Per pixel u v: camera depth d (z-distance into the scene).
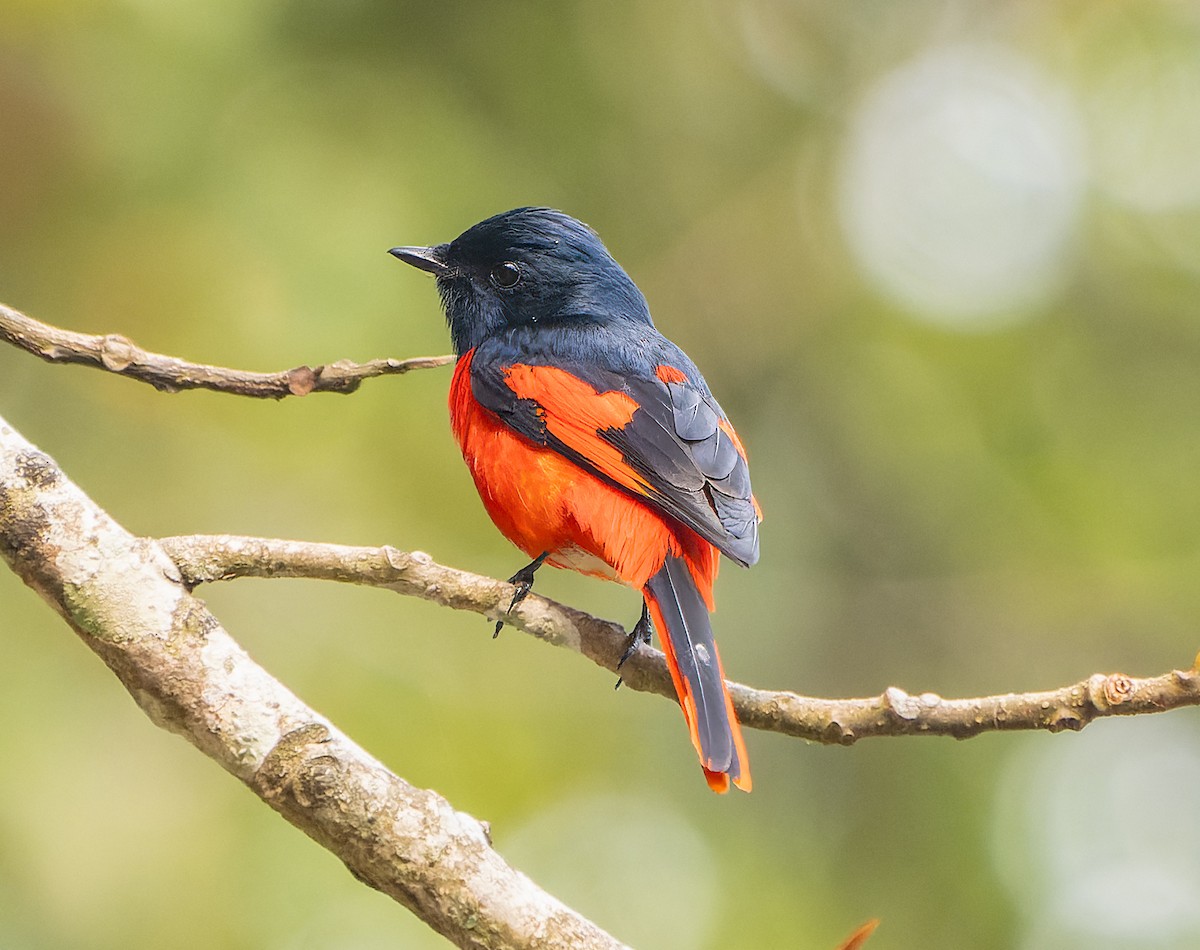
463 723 11.25
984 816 13.54
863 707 6.13
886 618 15.81
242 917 9.98
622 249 16.03
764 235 16.48
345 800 5.30
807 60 17.09
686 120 16.23
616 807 12.02
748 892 12.62
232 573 5.75
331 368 6.41
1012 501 15.63
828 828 13.88
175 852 9.94
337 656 11.20
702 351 16.53
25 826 9.73
